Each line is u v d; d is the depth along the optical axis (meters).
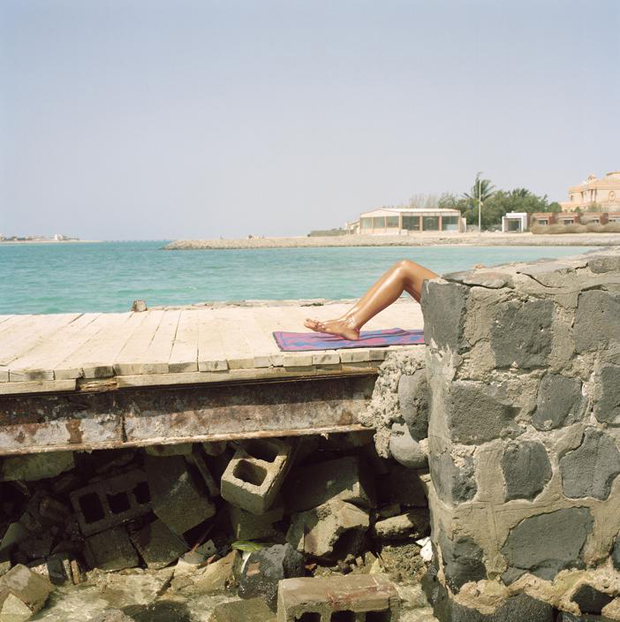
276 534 4.69
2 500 5.00
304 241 97.88
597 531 3.76
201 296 21.02
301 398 4.47
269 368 4.32
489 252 50.31
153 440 4.32
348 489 4.55
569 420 3.67
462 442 3.59
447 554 3.71
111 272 35.81
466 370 3.54
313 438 5.09
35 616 3.99
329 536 4.45
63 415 4.24
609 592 3.75
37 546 4.62
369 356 4.43
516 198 94.62
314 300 9.29
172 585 4.36
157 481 4.72
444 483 3.70
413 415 4.03
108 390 4.21
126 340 5.29
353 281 26.88
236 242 103.69
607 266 3.64
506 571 3.70
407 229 84.56
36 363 4.32
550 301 3.58
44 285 25.94
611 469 3.73
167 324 6.21
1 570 4.39
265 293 21.86
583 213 76.50
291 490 4.76
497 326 3.53
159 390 4.30
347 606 3.66
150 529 4.73
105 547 4.63
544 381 3.62
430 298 3.77
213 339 5.25
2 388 4.07
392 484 4.86
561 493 3.70
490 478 3.62
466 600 3.68
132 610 4.06
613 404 3.70
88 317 6.84
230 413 4.39
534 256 43.72
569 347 3.63
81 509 4.76
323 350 4.54
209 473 4.79
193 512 4.70
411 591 4.18
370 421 4.47
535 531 3.70
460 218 85.81
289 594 3.70
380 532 4.62
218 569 4.46
